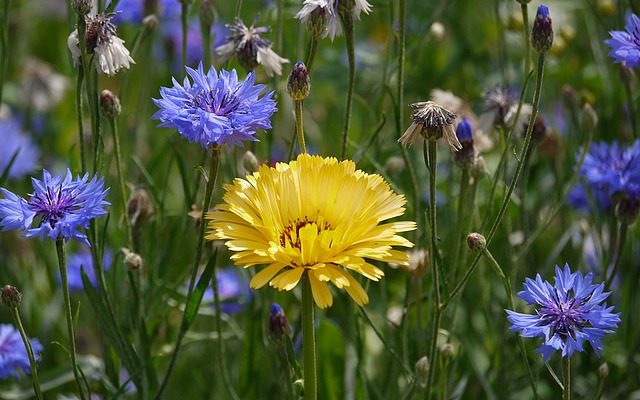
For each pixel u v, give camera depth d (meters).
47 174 0.98
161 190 1.22
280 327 1.01
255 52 1.05
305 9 1.01
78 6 0.98
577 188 1.19
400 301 1.16
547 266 1.15
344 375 1.09
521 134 1.12
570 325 0.96
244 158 1.05
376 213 0.95
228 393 1.10
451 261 1.06
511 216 1.18
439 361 1.07
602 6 1.25
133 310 1.07
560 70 1.26
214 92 0.97
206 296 1.16
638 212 1.06
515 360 1.14
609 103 1.21
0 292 0.98
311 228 0.93
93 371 1.13
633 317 1.15
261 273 0.93
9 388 1.14
